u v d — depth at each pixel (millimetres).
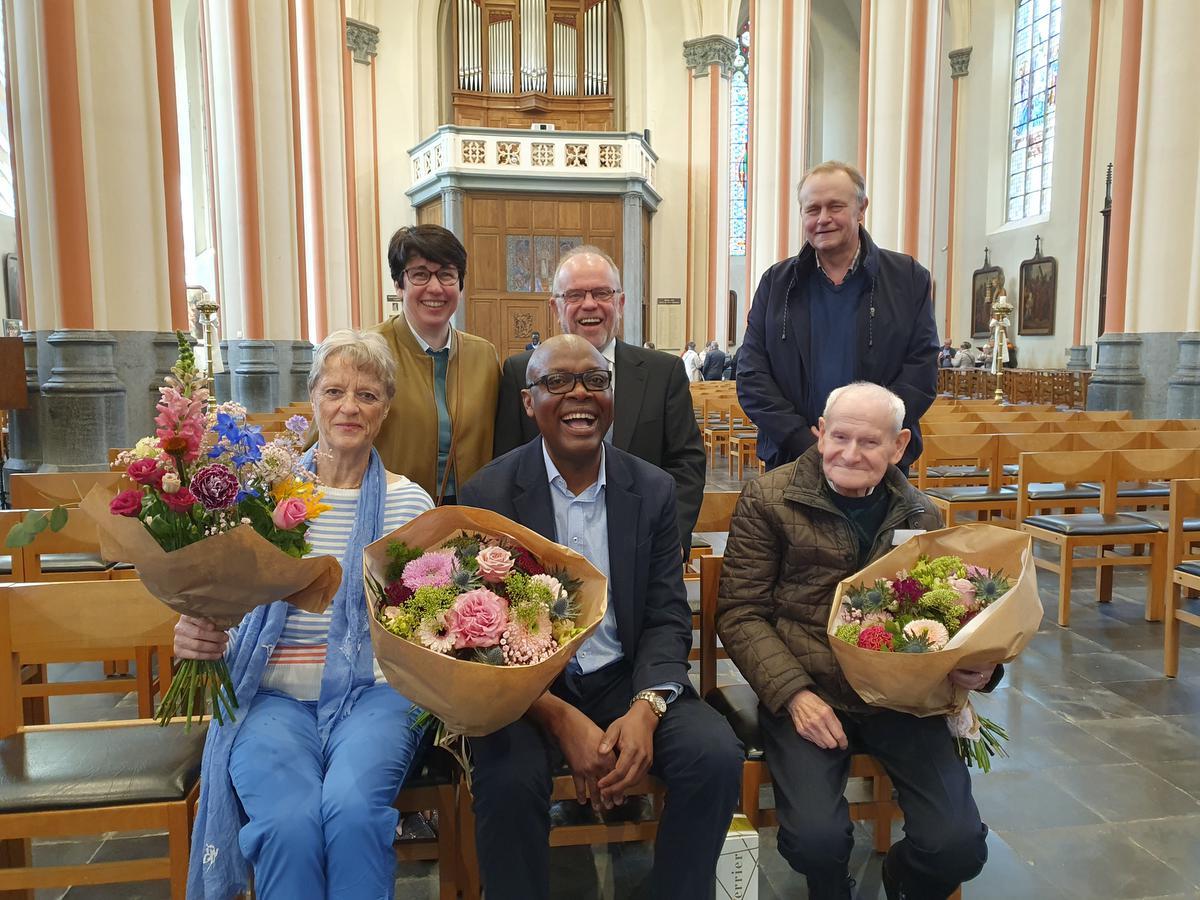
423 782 1895
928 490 5270
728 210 19188
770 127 9797
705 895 1810
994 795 2652
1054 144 16734
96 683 2879
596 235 17031
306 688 1925
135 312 6141
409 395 2570
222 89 9227
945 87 19578
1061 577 4273
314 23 12195
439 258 2539
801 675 1988
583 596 1764
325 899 1612
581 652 2053
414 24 17828
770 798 2615
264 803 1630
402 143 17938
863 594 1891
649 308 19000
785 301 3016
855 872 2275
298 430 1698
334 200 12906
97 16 5805
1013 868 2271
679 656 1999
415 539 1799
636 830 1965
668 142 18891
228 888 1676
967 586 1829
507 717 1578
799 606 2117
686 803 1787
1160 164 7461
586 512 2096
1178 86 7324
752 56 10062
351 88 15727
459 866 1991
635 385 2631
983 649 1701
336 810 1630
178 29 17000
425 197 17219
